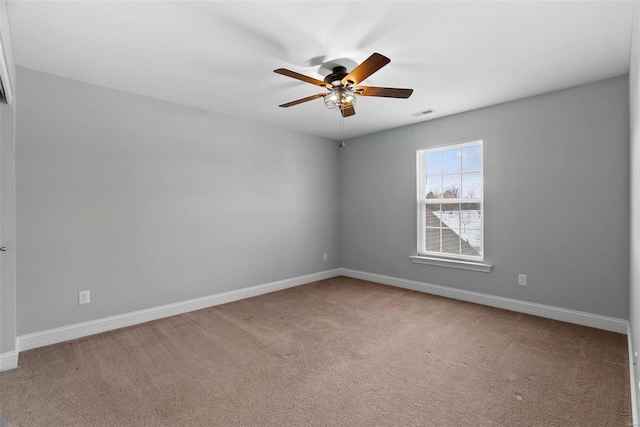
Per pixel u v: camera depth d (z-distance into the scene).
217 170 3.75
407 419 1.69
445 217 4.05
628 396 1.87
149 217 3.21
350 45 2.21
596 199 2.88
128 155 3.07
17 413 1.75
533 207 3.25
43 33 2.04
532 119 3.24
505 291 3.48
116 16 1.86
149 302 3.20
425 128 4.14
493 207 3.54
